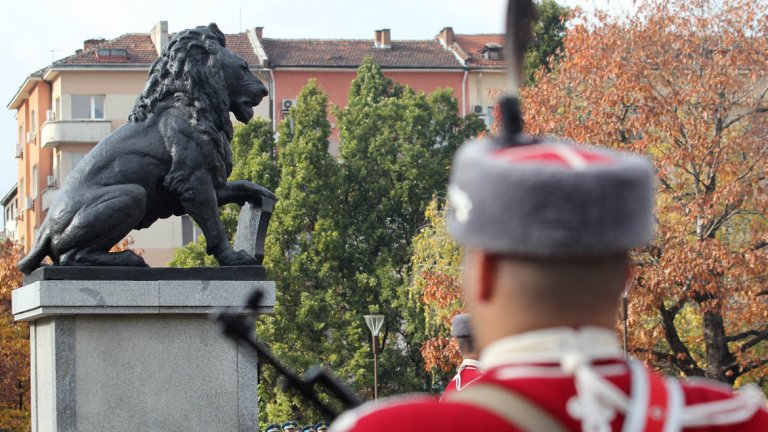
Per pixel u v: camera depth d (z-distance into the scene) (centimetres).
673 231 2434
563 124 2675
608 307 225
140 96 1191
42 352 1162
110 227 1120
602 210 217
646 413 224
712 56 2577
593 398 216
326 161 4562
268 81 6169
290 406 3622
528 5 263
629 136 2716
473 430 213
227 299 1134
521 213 217
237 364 1138
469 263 231
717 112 2575
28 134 6544
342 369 4194
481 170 223
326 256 4403
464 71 6328
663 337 2567
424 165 4731
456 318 780
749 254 2419
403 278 4444
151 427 1120
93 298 1104
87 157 1159
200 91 1183
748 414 243
